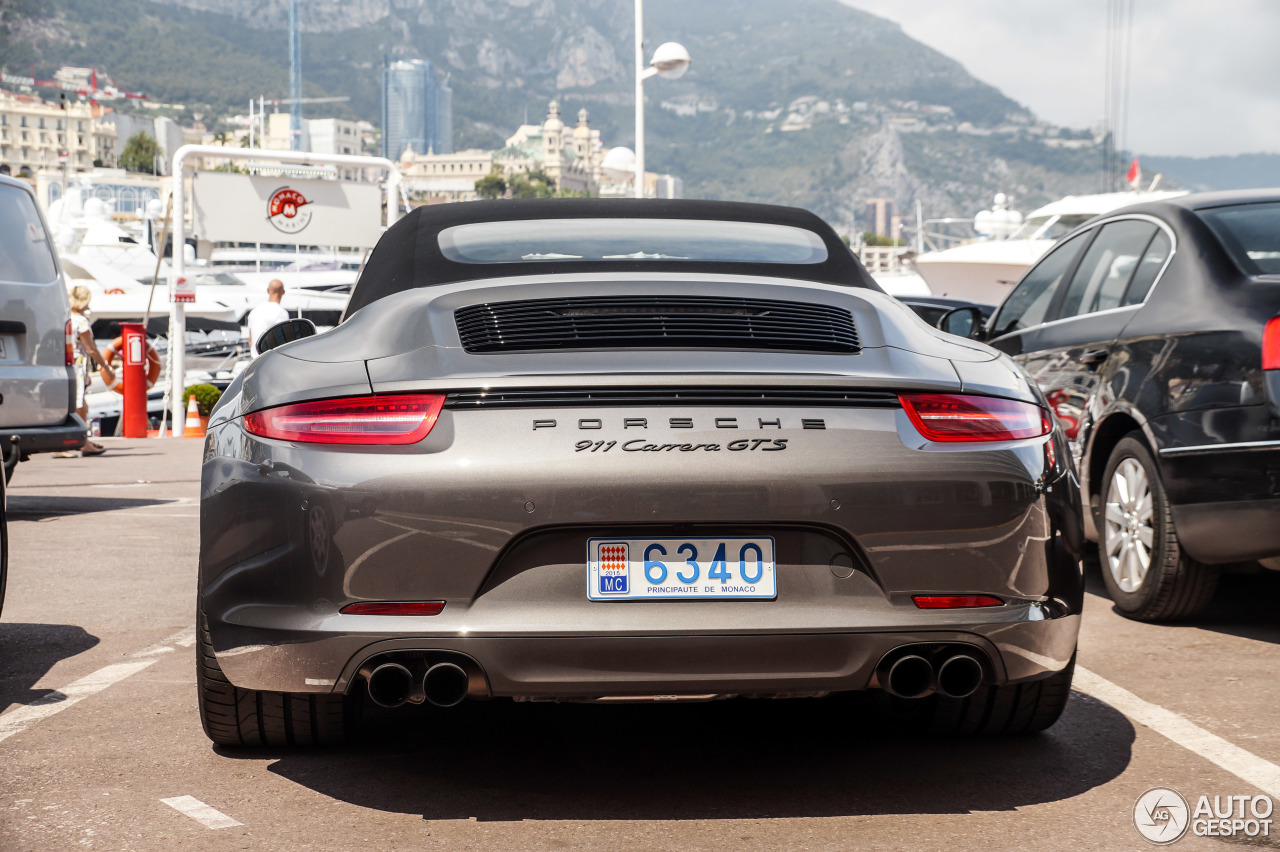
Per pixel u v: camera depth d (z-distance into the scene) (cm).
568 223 350
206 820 267
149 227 5197
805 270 328
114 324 3884
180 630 465
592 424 249
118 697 370
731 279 299
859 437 254
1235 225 461
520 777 297
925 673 257
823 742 325
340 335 287
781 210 379
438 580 247
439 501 245
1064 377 515
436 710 359
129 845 253
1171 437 438
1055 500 268
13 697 370
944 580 256
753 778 296
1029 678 268
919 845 252
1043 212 2736
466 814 271
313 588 253
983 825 263
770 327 275
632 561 249
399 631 246
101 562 623
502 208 365
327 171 2073
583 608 248
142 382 1831
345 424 254
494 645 245
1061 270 564
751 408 253
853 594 254
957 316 479
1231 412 414
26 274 754
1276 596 524
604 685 249
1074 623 272
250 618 262
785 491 248
